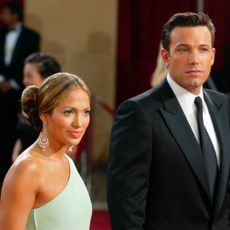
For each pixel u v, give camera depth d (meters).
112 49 20.72
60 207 5.85
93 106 17.94
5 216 5.62
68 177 6.00
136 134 6.80
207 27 6.84
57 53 20.56
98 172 20.23
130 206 6.69
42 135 5.91
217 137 7.07
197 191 6.80
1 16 19.89
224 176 6.93
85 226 6.09
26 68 9.77
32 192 5.71
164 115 6.89
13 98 17.73
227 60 19.28
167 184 6.80
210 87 12.24
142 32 20.61
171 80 7.06
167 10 20.44
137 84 20.83
